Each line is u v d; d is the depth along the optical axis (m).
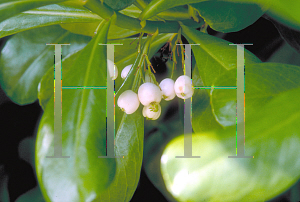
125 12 0.49
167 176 0.39
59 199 0.39
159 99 0.43
